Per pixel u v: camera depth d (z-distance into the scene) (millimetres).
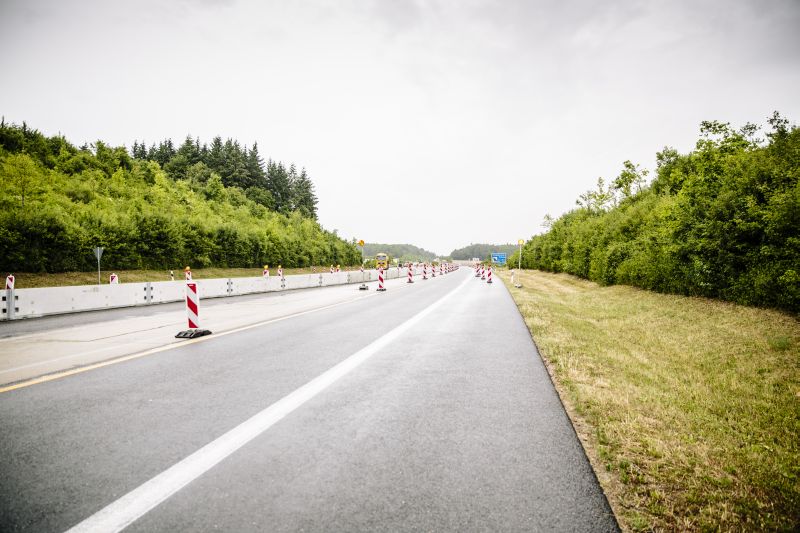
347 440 3584
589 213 39969
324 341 8078
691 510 2695
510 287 26062
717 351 8281
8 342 7941
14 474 2932
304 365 6188
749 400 5668
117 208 43219
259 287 21953
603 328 11094
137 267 31594
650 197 23656
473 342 8133
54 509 2520
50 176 46312
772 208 9797
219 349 7270
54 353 6906
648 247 17109
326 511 2545
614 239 23406
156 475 2943
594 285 24453
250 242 45375
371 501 2662
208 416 4098
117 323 10562
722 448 3826
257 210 77625
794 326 8562
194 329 8703
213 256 40156
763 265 10414
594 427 3990
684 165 25281
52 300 12414
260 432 3725
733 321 9898
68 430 3717
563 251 35406
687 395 5707
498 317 11781
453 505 2629
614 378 5859
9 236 22719
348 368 6047
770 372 6898
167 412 4195
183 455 3256
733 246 11508
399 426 3912
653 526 2496
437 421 4051
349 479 2928
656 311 12797
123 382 5230
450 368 6121
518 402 4633
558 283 30828
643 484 2969
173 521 2426
